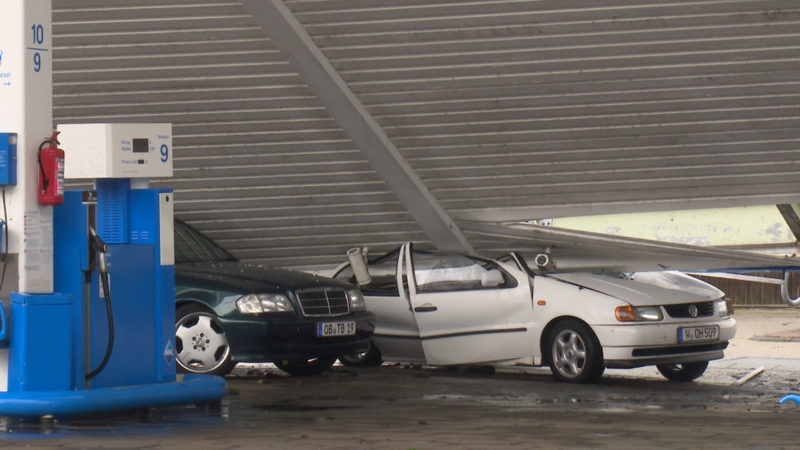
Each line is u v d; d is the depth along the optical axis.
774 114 21.83
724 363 25.98
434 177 23.75
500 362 22.03
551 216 24.66
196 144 23.66
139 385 15.39
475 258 22.81
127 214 16.19
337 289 21.30
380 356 23.97
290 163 24.02
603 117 22.12
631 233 33.00
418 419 15.01
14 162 14.72
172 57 21.66
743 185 23.75
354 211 25.27
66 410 14.26
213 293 20.28
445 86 21.48
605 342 20.77
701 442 12.09
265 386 19.69
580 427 13.88
